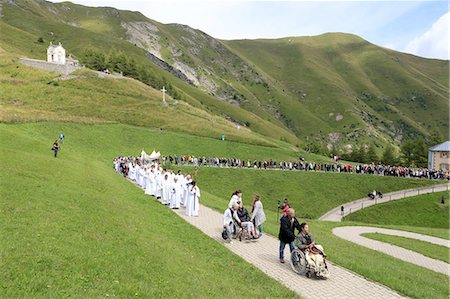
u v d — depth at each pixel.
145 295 10.60
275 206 56.34
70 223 15.64
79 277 10.77
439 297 14.30
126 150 70.50
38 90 96.62
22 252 11.38
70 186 24.42
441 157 95.19
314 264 15.17
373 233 32.78
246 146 85.44
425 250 26.55
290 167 70.56
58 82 104.94
